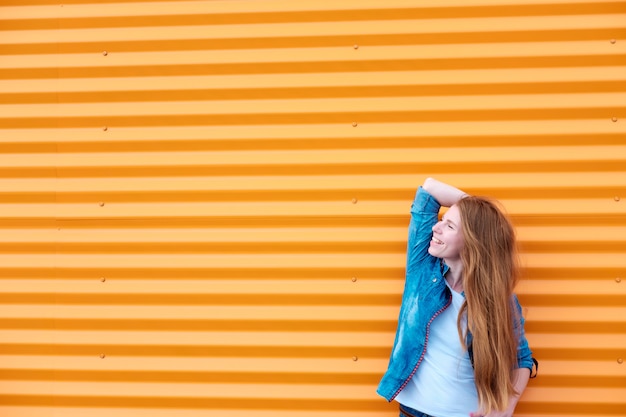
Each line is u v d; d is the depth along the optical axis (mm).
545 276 2912
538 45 2908
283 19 3008
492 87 2922
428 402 2506
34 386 3076
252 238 3020
